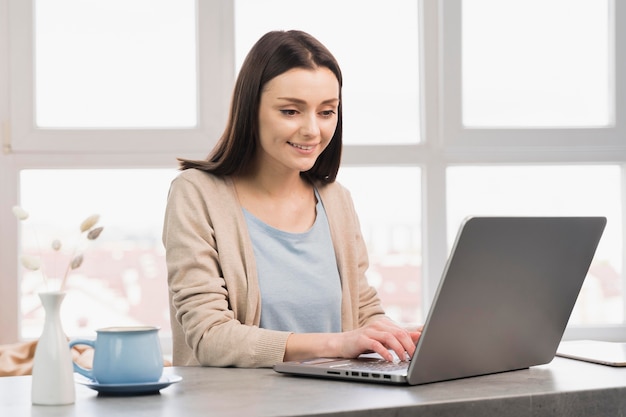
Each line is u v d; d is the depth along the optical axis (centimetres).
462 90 391
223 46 374
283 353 190
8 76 366
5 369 312
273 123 219
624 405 164
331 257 237
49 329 153
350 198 253
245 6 381
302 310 226
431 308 159
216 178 228
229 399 152
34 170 371
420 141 391
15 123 365
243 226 222
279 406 144
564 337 392
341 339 188
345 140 390
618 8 398
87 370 165
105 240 374
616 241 404
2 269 364
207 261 213
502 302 174
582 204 402
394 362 182
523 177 399
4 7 365
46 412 144
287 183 236
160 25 378
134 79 377
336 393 156
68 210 373
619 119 397
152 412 142
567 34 402
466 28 397
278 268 226
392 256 391
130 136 371
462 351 170
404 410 144
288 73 218
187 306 206
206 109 374
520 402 153
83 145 368
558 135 393
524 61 400
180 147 373
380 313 248
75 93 374
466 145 388
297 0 385
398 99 392
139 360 161
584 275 193
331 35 388
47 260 370
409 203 392
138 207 376
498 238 166
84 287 373
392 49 391
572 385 165
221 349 193
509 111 400
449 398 150
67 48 374
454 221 396
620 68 397
